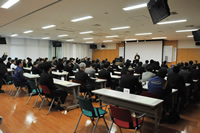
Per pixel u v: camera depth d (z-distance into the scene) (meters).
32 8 4.62
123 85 3.59
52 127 3.13
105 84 5.01
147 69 4.39
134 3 4.04
